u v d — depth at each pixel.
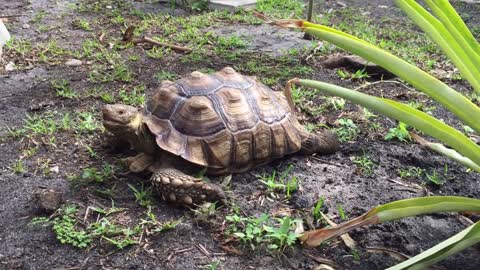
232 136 1.02
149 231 0.91
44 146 1.21
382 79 1.62
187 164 1.02
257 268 0.84
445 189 1.06
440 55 1.86
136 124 1.02
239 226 0.92
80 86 1.55
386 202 1.01
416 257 0.74
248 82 1.11
